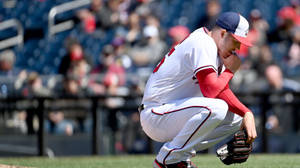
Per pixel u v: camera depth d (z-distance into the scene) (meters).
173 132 11.02
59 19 47.94
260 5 49.19
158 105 11.21
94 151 25.80
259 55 31.41
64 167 16.19
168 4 50.78
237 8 49.19
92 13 46.78
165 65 11.10
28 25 49.25
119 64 33.75
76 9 48.62
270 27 45.34
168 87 11.07
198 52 10.52
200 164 16.50
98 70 33.84
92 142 26.00
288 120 26.69
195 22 44.44
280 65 34.00
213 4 41.16
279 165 15.50
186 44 10.80
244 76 29.58
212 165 15.95
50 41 46.25
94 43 44.00
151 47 35.34
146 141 25.66
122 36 40.66
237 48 10.84
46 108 26.19
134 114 26.09
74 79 28.78
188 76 10.91
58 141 26.02
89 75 29.66
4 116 26.77
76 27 46.72
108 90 28.83
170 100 11.15
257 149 26.19
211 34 11.04
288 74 33.31
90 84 29.09
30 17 50.28
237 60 10.59
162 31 37.16
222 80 10.42
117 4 45.12
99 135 25.89
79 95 26.22
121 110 26.16
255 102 26.45
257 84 29.36
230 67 10.61
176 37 32.62
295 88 30.33
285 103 26.70
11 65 39.06
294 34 39.06
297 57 37.62
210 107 10.35
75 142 26.19
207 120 10.38
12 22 48.44
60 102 26.47
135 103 26.17
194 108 10.50
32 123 26.34
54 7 48.44
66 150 26.03
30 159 21.06
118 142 25.97
